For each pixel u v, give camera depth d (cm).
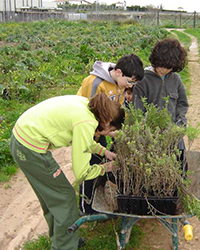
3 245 386
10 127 690
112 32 2928
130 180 306
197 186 334
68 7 7800
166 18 5359
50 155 290
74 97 297
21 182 521
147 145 291
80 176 285
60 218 297
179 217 282
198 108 844
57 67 1292
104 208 314
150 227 382
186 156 345
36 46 1955
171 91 366
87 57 1515
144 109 370
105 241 357
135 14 5319
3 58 1436
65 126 279
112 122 294
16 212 445
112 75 350
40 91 922
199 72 1374
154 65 341
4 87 923
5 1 5625
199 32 3466
